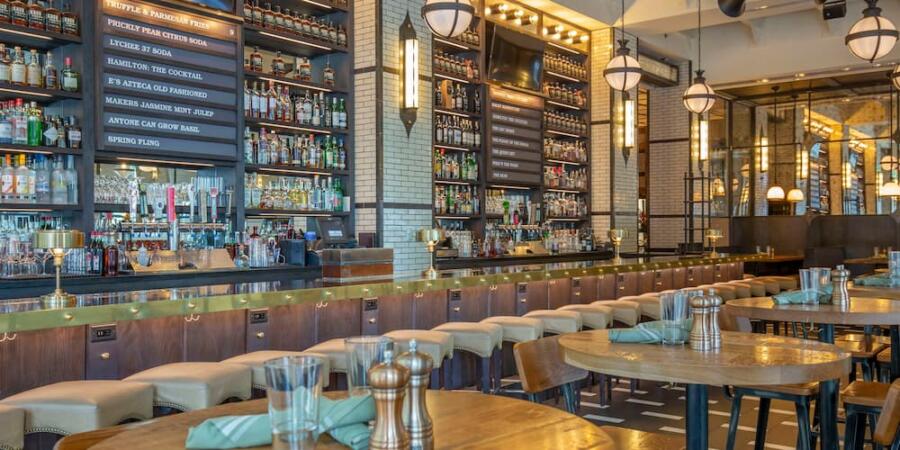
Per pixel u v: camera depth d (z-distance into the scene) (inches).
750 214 647.1
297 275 282.0
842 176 620.7
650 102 575.2
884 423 104.9
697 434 114.6
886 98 600.7
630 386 256.2
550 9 422.3
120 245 243.4
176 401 133.3
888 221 599.2
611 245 458.9
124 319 147.5
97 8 240.2
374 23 320.2
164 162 269.3
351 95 324.5
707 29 546.3
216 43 272.1
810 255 562.6
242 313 177.9
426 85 343.9
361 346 68.3
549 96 434.3
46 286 216.7
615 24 458.9
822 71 506.9
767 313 167.9
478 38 380.5
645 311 269.6
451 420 77.7
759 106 649.0
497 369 227.6
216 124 271.4
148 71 252.8
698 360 105.0
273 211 293.4
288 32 298.8
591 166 468.4
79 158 239.0
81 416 118.0
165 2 255.9
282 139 307.6
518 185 409.1
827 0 408.5
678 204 563.5
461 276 232.8
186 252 254.1
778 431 208.2
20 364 138.9
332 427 66.2
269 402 59.0
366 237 314.0
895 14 469.4
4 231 231.6
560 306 284.5
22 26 224.8
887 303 180.2
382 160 319.3
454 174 370.6
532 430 74.0
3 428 113.7
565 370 123.4
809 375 102.1
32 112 230.8
